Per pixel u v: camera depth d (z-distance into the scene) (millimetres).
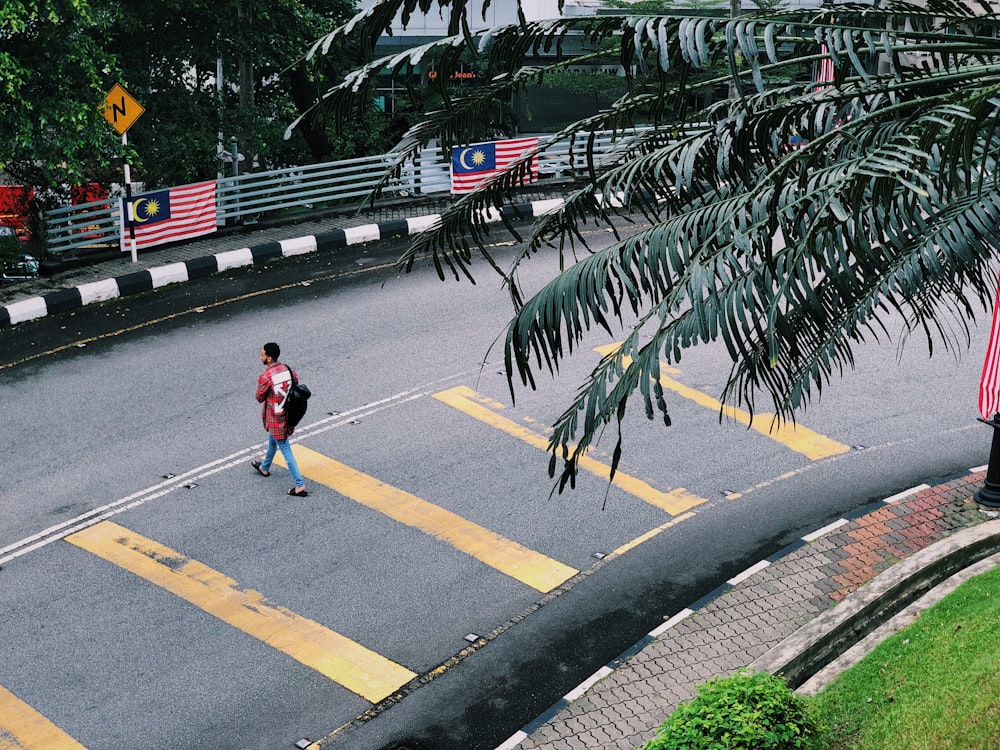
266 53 21484
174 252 20438
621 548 12023
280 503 12773
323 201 23906
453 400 15078
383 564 11734
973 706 7930
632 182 6254
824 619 10273
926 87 5652
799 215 4945
